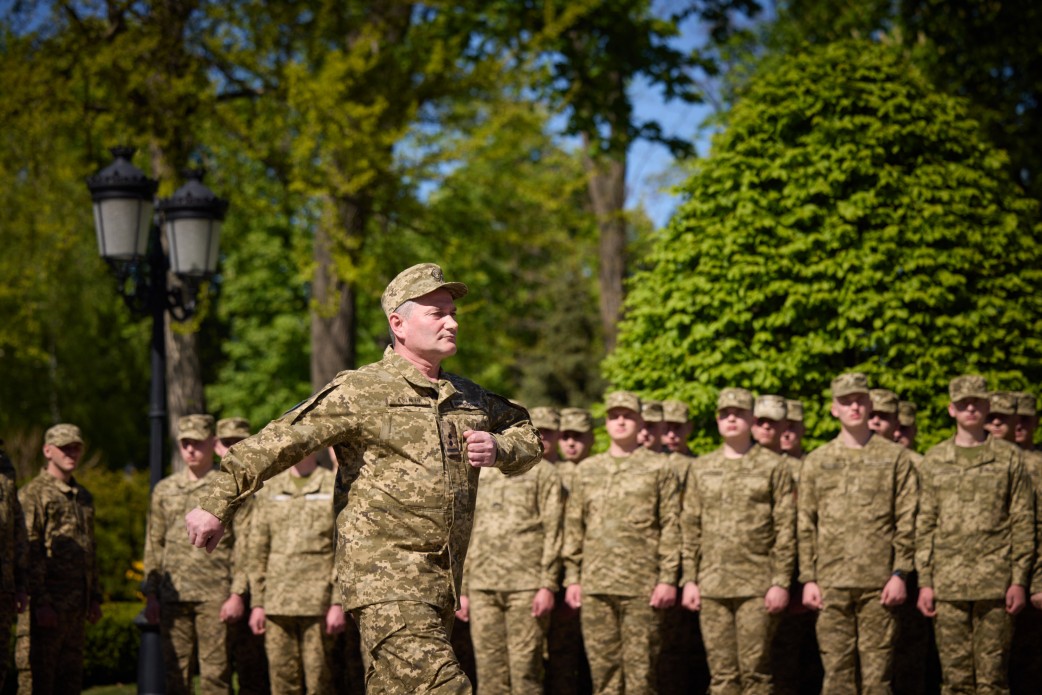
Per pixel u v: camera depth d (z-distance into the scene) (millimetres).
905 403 9047
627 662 7820
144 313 9094
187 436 8258
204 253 9000
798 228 10328
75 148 15164
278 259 29469
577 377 30391
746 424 7855
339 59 12562
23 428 27828
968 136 10562
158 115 12750
